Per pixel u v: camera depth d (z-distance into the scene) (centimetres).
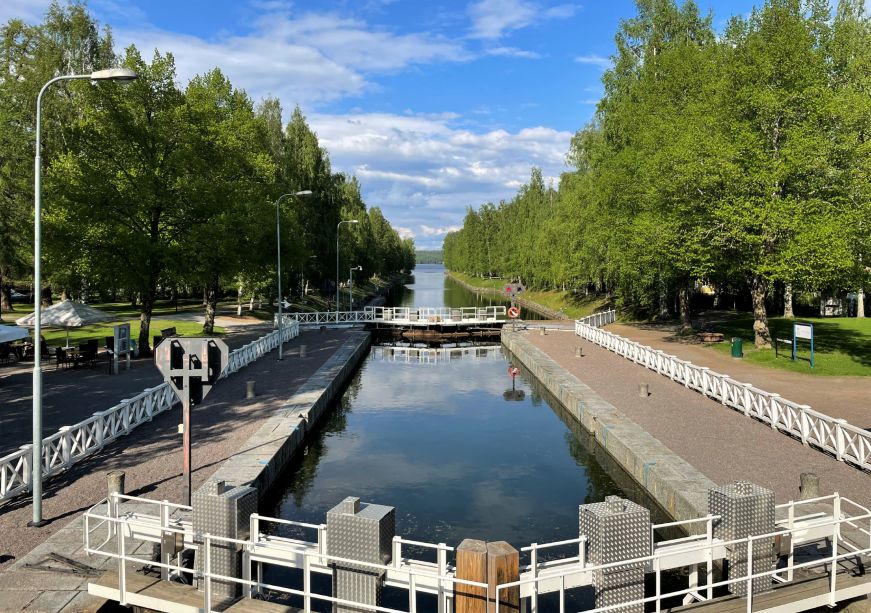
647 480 1311
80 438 1374
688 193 2884
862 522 966
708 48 3534
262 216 3475
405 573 730
